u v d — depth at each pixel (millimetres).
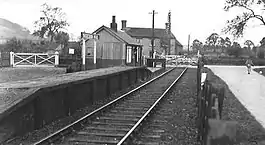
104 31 39719
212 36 89750
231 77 28562
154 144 7344
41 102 8516
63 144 7230
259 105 12820
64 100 10117
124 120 9852
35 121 8305
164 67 41750
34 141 7305
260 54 66688
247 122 9469
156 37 95125
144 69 26984
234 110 11539
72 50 30141
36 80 11047
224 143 3756
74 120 9695
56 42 50938
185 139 7812
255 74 33375
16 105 7211
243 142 7367
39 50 40750
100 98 14164
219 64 66062
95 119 9930
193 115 10875
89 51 39438
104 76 14219
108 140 7617
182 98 15203
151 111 11055
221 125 3760
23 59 25062
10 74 21422
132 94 16078
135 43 44969
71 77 12477
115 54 39531
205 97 6438
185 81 24688
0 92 8234
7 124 7141
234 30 23656
